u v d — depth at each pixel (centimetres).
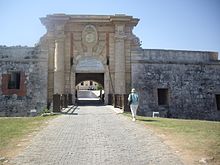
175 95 3055
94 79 4175
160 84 3064
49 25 3092
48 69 3041
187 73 3127
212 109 3133
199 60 3198
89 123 1544
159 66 3098
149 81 3059
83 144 1016
